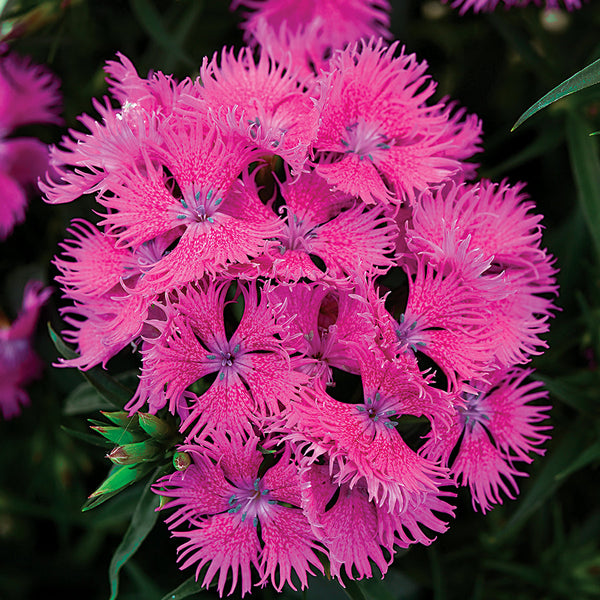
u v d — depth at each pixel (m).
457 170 0.61
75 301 0.62
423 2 0.71
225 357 0.59
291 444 0.59
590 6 0.72
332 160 0.61
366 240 0.60
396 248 0.61
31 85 0.70
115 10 0.69
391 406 0.59
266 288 0.59
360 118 0.61
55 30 0.69
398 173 0.61
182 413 0.60
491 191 0.62
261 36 0.64
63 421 0.71
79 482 0.72
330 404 0.59
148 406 0.61
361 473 0.58
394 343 0.59
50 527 0.74
